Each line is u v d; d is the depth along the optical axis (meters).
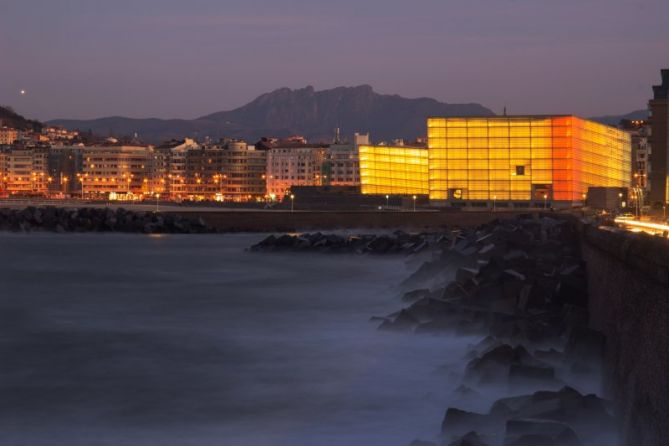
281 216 194.12
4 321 51.34
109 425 27.06
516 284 48.25
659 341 19.95
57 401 30.14
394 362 36.31
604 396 27.48
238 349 40.50
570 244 69.06
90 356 38.94
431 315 44.47
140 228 182.62
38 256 115.31
